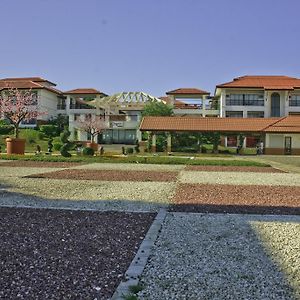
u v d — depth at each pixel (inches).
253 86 2305.6
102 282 159.6
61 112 2581.2
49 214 294.2
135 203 353.4
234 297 146.9
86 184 494.6
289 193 441.7
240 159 1208.2
